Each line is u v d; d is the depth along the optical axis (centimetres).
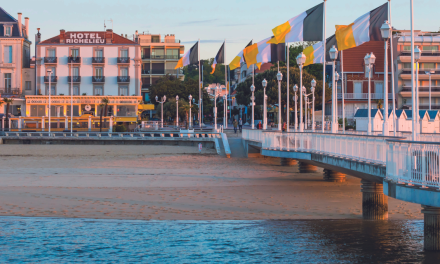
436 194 1338
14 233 1838
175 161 4900
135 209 2314
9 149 6650
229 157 5312
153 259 1553
